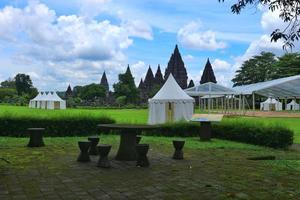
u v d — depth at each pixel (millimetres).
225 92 39500
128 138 10320
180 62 98438
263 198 6355
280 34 5668
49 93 61719
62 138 15805
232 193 6633
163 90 25734
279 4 5695
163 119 24953
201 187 7090
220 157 11188
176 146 10617
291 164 10070
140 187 7020
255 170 9008
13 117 16125
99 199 6117
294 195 6586
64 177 7812
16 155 10797
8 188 6770
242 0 5895
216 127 16812
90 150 11102
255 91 41719
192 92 38938
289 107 68875
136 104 89312
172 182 7492
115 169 8852
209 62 94688
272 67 87875
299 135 19500
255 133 14859
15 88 111750
